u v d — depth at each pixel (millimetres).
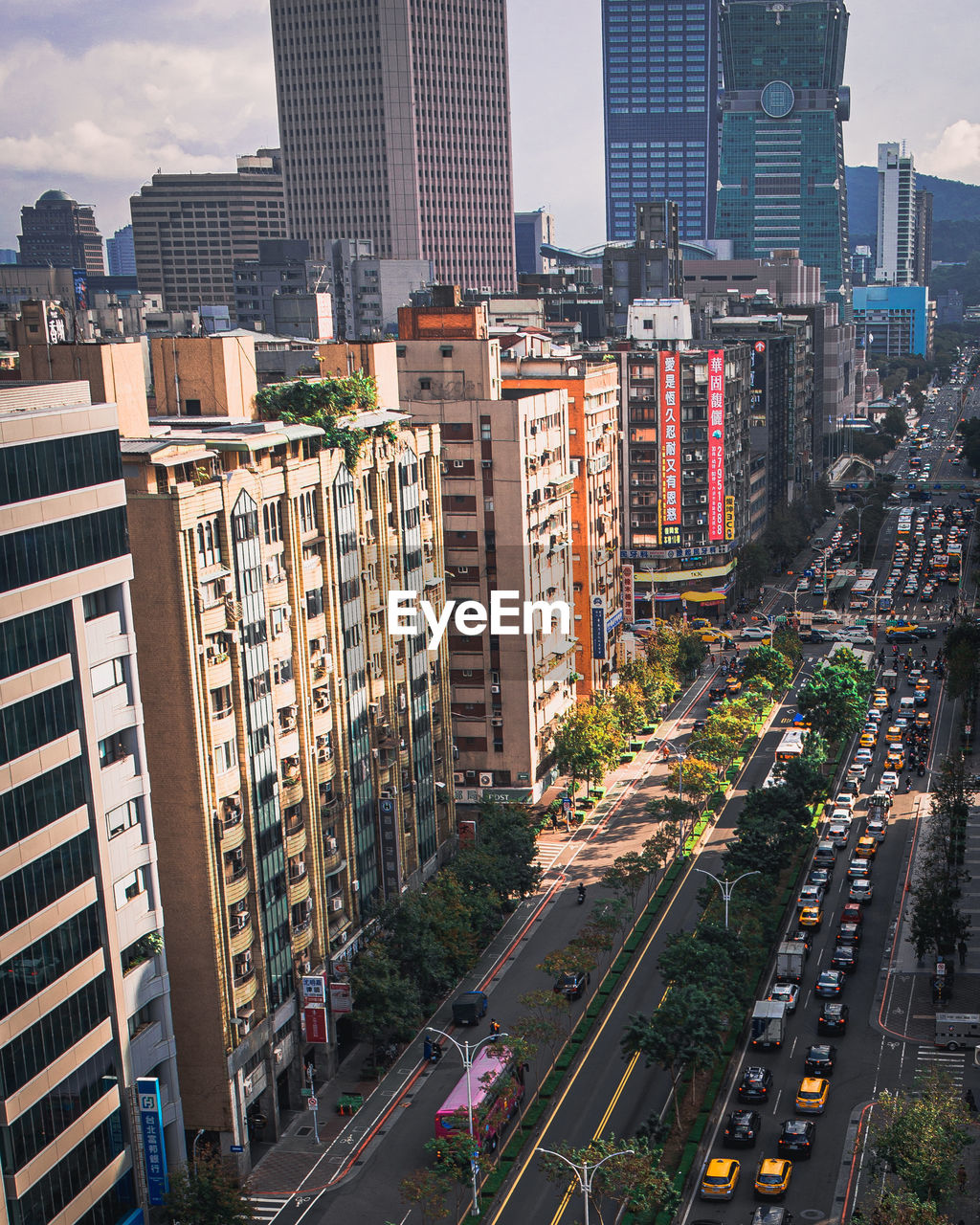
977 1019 113812
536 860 156000
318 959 114562
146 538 95500
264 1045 105750
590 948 124375
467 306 171000
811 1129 100062
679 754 167875
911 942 126750
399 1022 113375
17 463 80750
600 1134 103312
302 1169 101812
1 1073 78375
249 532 104312
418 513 139125
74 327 195125
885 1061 112500
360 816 124375
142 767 92688
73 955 85375
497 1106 101438
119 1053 89625
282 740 109938
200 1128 101062
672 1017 104750
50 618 83875
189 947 99688
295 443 115625
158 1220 91375
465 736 167375
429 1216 92188
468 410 161250
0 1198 77000
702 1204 93750
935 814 142375
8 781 79812
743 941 124062
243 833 103125
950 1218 90750
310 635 115500
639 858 137625
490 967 131875
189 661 96438
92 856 87438
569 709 184375
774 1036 114875
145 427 104562
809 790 155000
